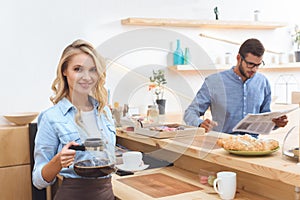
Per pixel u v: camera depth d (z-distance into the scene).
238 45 4.20
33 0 3.19
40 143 1.66
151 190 1.99
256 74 2.87
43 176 1.61
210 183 2.04
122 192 1.96
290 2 4.56
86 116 1.42
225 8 4.11
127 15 3.59
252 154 1.86
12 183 2.82
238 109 2.77
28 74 3.21
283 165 1.68
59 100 1.69
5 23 3.11
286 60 4.46
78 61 1.42
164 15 3.77
